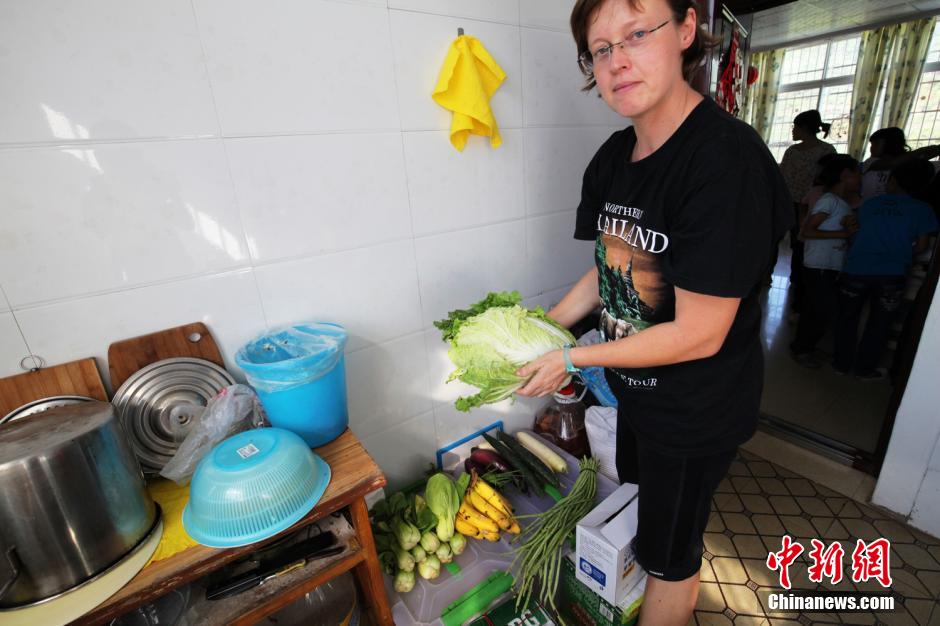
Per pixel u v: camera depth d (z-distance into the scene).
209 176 1.10
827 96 7.78
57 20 0.90
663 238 0.94
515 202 1.66
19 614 0.75
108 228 1.02
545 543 1.32
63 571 0.77
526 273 1.78
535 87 1.60
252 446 0.94
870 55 7.08
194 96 1.05
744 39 2.73
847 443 2.13
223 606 0.92
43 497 0.73
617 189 1.06
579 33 0.97
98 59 0.94
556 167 1.75
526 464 1.62
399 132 1.34
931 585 1.51
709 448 1.04
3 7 0.85
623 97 0.90
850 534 1.72
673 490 1.10
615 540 1.20
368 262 1.38
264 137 1.14
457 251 1.56
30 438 0.76
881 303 2.55
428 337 1.56
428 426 1.65
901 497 1.74
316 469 1.00
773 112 8.43
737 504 1.89
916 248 2.53
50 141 0.93
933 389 1.58
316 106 1.20
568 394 1.77
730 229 0.81
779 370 2.92
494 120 1.52
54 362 1.02
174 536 0.89
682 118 0.93
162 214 1.06
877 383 2.64
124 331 1.08
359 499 1.00
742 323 0.99
